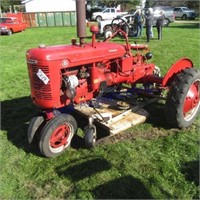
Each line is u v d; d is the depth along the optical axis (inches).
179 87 166.1
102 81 171.3
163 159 148.7
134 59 199.0
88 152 157.9
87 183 134.0
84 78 165.6
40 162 151.2
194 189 127.6
